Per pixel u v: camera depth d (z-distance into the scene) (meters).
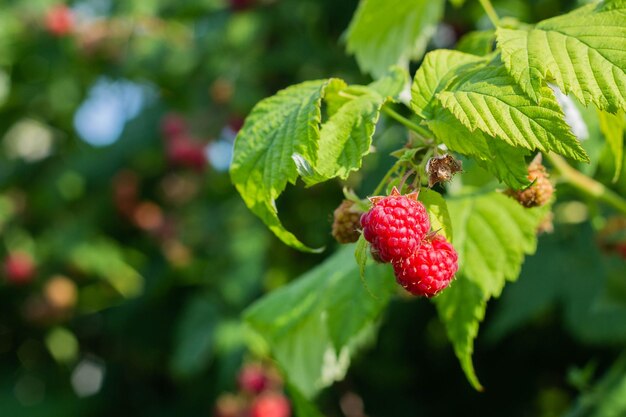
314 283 0.56
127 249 1.26
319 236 0.98
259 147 0.43
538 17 0.82
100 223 1.27
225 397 0.93
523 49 0.42
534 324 0.93
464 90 0.42
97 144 1.29
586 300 0.71
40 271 1.27
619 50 0.41
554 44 0.42
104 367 1.28
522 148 0.41
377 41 0.56
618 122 0.45
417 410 0.99
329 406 0.99
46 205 1.29
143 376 1.26
